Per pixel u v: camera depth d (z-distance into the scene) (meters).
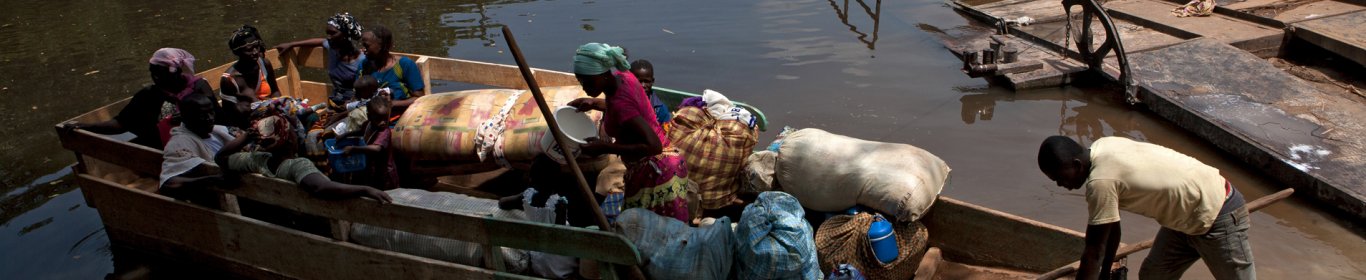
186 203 5.18
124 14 14.27
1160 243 3.99
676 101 5.95
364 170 5.08
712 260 4.07
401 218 4.33
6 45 12.43
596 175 5.10
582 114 4.59
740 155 5.14
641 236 4.15
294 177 4.57
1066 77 8.87
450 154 5.27
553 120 3.84
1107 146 3.59
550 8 13.34
